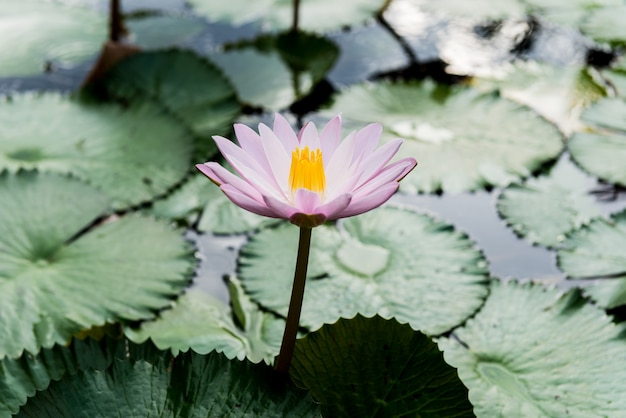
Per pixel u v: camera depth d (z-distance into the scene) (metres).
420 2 2.86
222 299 2.11
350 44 2.61
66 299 2.09
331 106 2.44
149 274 2.13
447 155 2.33
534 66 2.54
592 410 1.98
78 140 2.32
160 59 2.47
